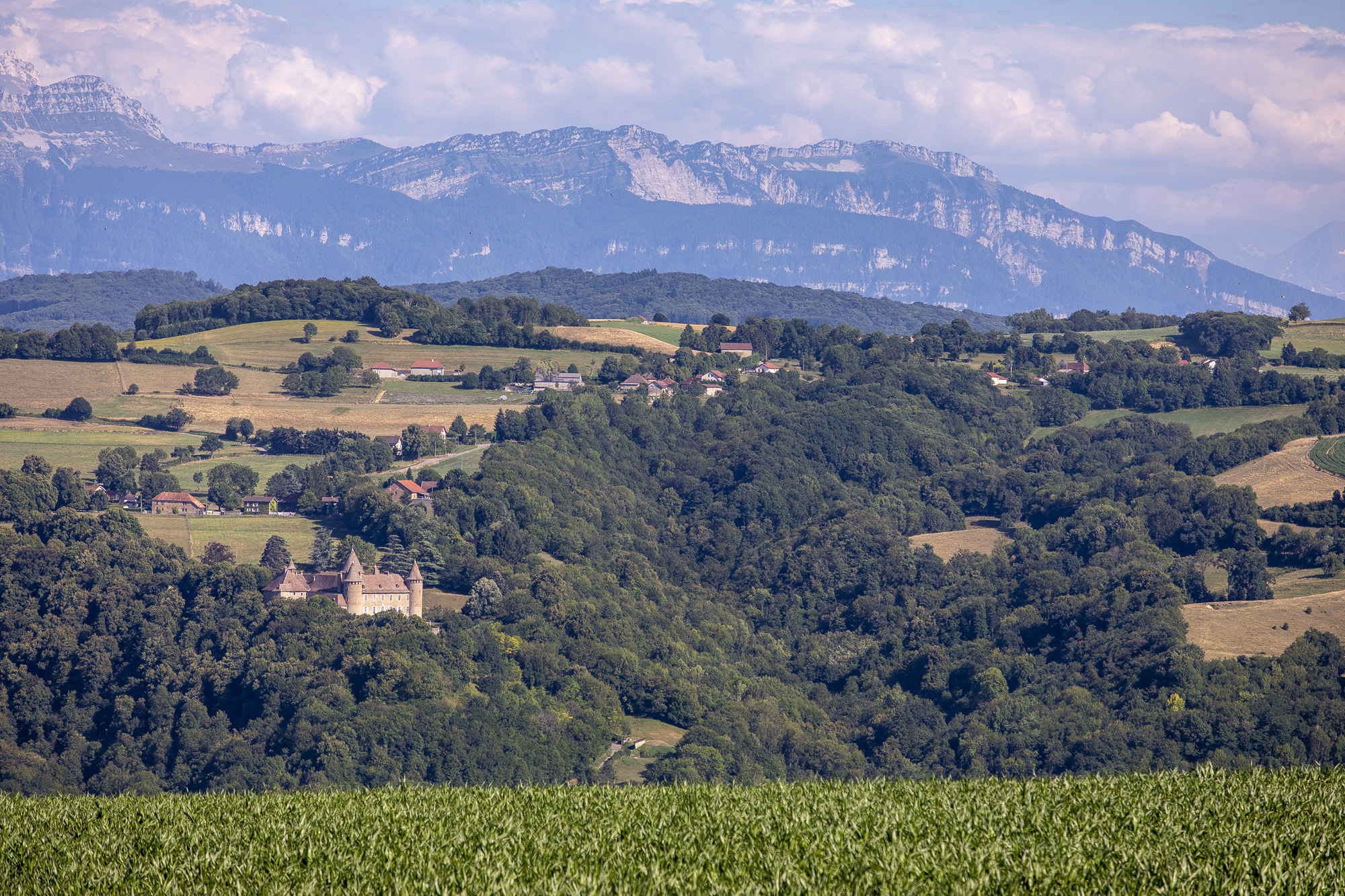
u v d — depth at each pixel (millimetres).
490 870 36281
